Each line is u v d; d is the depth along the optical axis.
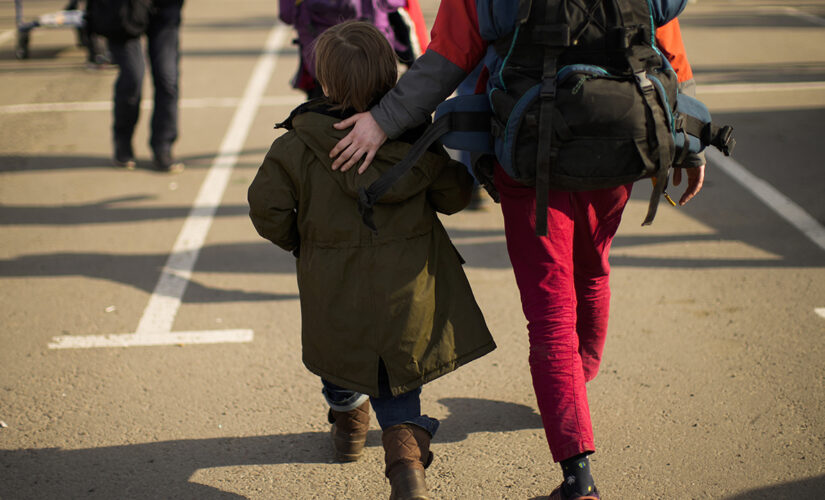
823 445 2.90
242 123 7.71
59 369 3.55
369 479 2.81
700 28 12.94
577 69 2.16
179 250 4.89
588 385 3.36
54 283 4.43
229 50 11.35
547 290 2.39
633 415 3.13
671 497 2.66
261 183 2.36
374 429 3.14
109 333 3.88
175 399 3.32
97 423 3.16
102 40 10.26
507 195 2.41
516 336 3.82
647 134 2.17
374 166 2.31
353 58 2.31
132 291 4.33
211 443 3.03
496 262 4.68
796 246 4.74
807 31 12.40
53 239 5.06
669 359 3.54
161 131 6.26
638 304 4.07
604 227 2.62
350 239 2.31
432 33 2.36
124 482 2.81
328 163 2.31
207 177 6.24
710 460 2.84
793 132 7.06
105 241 5.02
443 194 2.45
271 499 2.71
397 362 2.34
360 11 4.22
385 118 2.29
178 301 4.21
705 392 3.27
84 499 2.72
